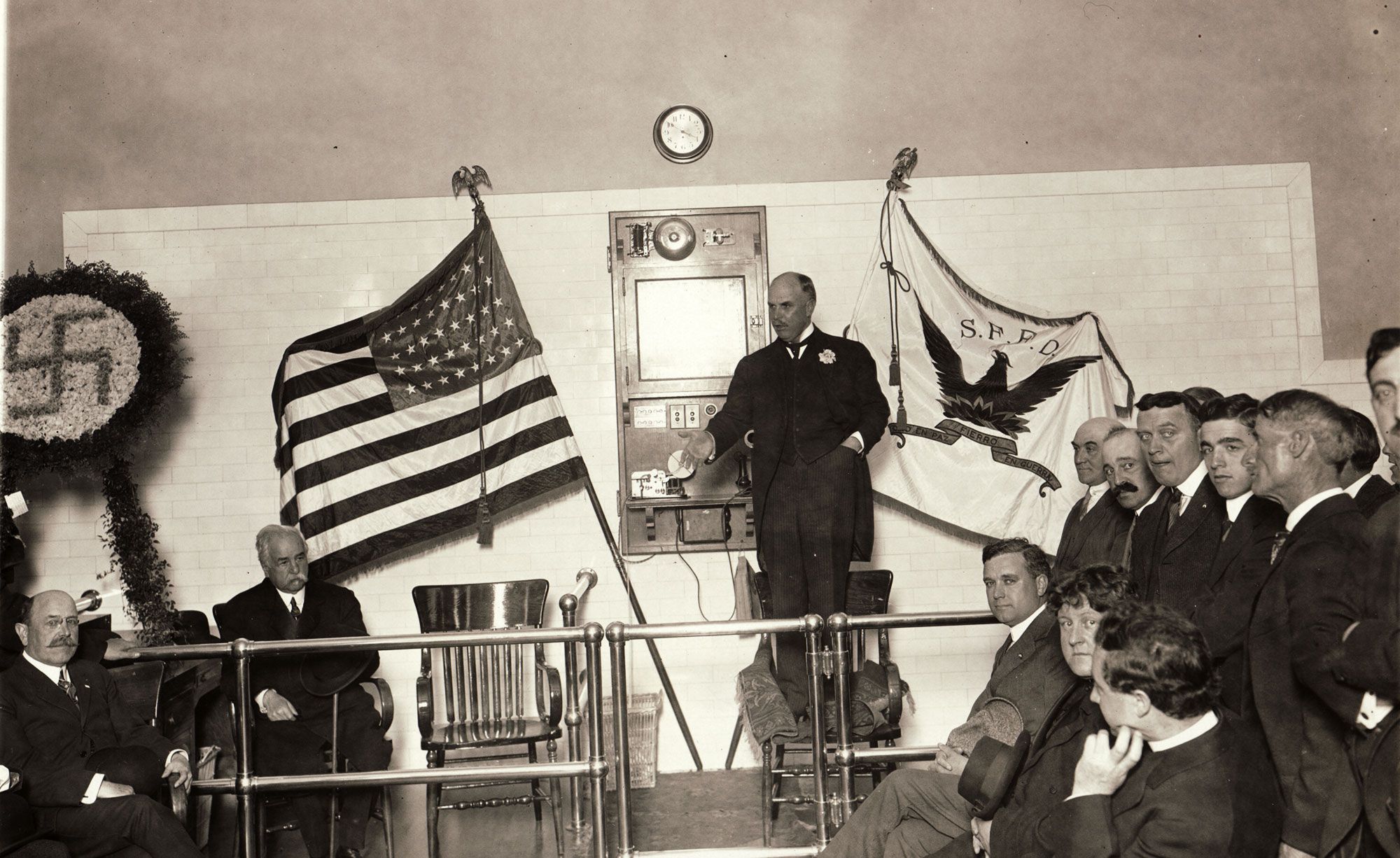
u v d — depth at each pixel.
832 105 6.69
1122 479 4.31
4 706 4.21
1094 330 6.40
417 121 6.64
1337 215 6.73
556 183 6.63
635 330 6.58
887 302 6.51
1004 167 6.69
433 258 6.58
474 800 5.62
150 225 6.55
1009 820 3.37
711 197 6.64
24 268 6.51
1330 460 3.18
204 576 6.43
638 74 6.68
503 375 6.40
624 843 4.34
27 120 6.57
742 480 6.41
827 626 4.42
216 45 6.65
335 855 4.88
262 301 6.54
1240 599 3.39
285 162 6.61
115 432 5.91
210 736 5.67
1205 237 6.68
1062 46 6.75
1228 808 2.82
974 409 6.38
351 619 5.46
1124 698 2.90
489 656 5.71
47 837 4.11
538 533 6.54
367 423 6.27
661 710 6.47
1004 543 4.07
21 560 5.62
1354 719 2.90
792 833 5.16
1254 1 6.81
